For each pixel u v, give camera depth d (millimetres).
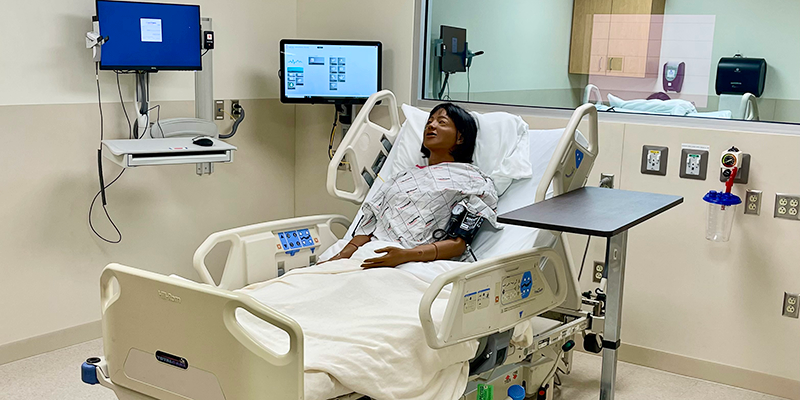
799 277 2631
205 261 3465
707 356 2846
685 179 2777
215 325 1611
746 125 2689
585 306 3088
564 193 2238
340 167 3623
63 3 2777
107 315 1818
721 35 2715
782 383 2709
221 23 3332
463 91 3316
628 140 2869
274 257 2445
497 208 2494
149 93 3092
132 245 3150
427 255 2266
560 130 2596
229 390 1624
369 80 3342
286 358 1537
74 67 2846
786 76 2621
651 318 2938
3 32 2623
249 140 3568
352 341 1777
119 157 2666
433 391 1886
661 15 2824
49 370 2734
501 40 3170
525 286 2072
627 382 2814
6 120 2668
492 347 2053
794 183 2590
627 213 1911
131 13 2781
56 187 2850
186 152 2762
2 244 2719
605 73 2973
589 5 2961
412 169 2648
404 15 3316
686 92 2820
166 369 1729
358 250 2357
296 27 3711
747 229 2693
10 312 2775
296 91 3277
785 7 2582
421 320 1733
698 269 2811
